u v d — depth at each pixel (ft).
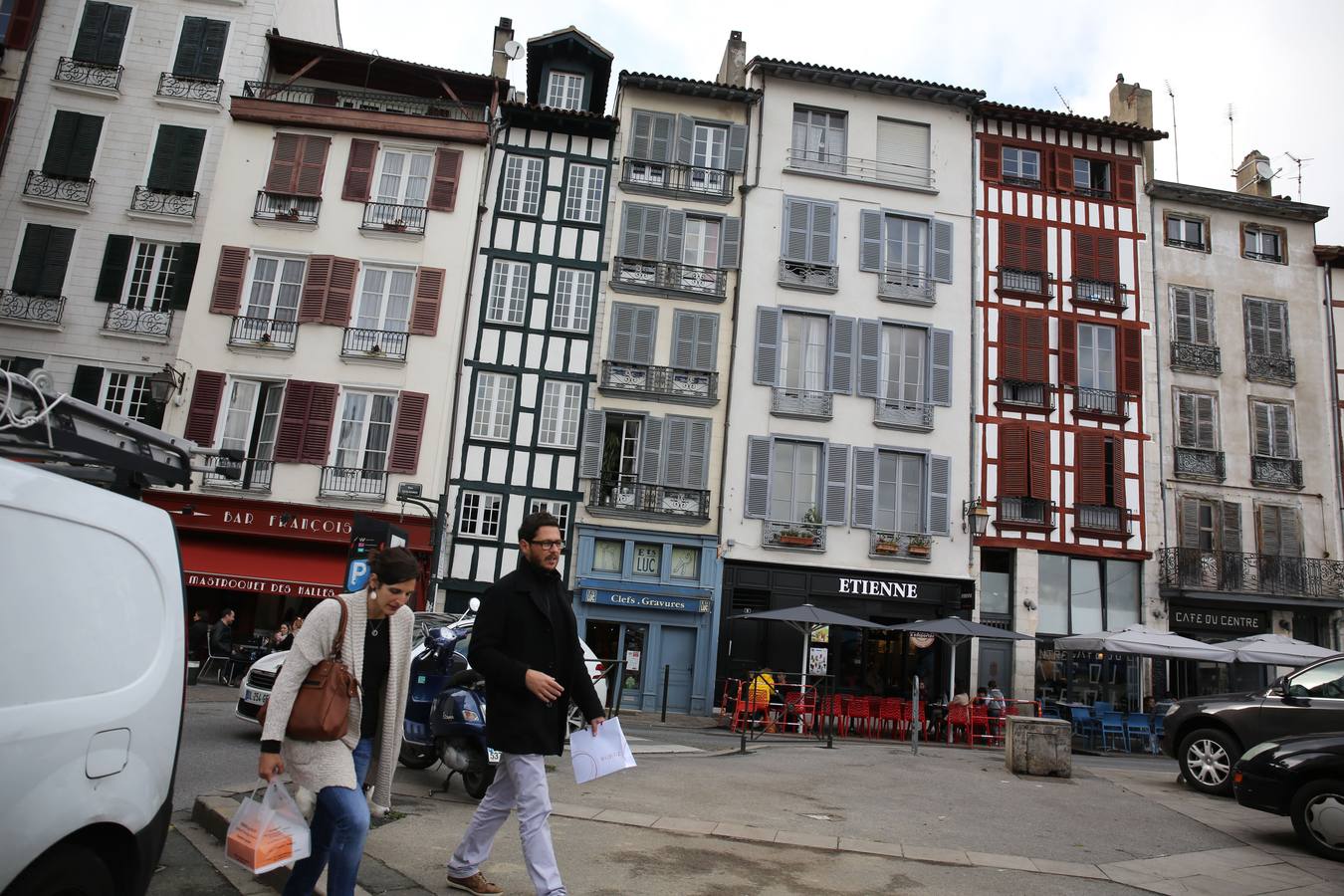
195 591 74.54
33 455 14.57
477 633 14.49
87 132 78.48
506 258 82.28
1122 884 20.57
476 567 76.89
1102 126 91.35
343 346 77.46
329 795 12.31
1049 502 84.69
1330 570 86.33
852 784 32.50
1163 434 88.07
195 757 29.84
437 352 78.33
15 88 78.07
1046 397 86.79
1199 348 90.12
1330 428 90.89
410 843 18.99
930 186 89.56
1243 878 21.86
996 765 42.14
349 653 12.85
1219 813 30.22
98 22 80.23
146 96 80.07
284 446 75.20
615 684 77.05
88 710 9.91
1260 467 88.89
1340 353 92.63
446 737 26.04
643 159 85.87
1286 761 25.64
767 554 80.59
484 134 82.07
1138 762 55.62
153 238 78.02
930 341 86.63
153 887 15.17
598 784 29.17
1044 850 23.63
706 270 85.15
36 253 76.07
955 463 84.58
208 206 79.25
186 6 81.76
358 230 79.61
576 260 83.51
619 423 82.43
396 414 76.69
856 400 84.74
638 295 83.82
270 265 78.95
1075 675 82.02
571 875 17.35
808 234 86.99
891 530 82.84
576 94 89.20
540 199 84.12
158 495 72.74
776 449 83.56
